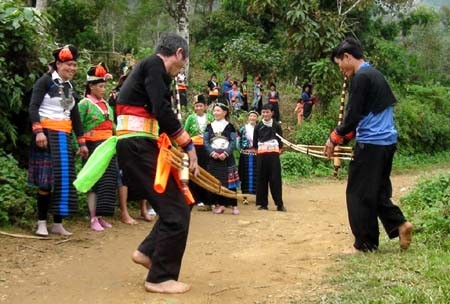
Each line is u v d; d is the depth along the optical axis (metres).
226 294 4.43
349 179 5.52
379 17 25.88
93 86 7.04
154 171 4.41
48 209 6.55
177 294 4.43
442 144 21.77
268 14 17.19
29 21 7.24
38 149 6.20
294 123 19.27
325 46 16.44
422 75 27.16
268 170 9.15
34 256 5.52
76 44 23.14
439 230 5.88
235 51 24.83
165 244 4.43
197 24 32.38
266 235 6.77
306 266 5.17
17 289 4.57
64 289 4.59
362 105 5.28
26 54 7.48
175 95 6.42
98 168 4.52
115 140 4.65
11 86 7.17
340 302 4.01
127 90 4.47
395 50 23.61
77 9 23.02
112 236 6.52
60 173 6.21
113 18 30.44
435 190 7.94
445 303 3.77
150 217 7.53
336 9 17.59
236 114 18.44
